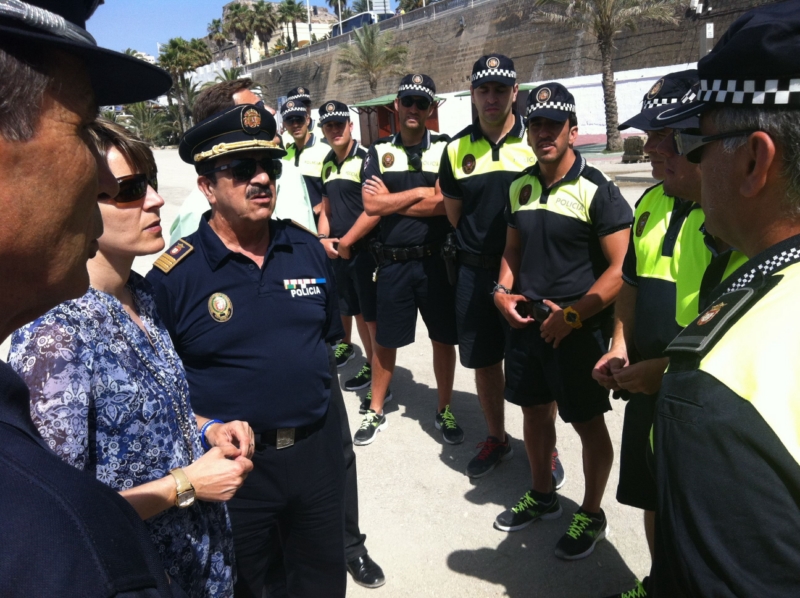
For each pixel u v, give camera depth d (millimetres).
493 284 3254
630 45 23484
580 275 2707
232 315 1875
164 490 1333
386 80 33094
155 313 1594
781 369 800
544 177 2746
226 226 1920
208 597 1550
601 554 2736
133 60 756
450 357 3846
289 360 1899
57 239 705
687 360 914
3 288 694
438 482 3391
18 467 627
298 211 3174
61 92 684
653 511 2137
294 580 2170
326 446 2029
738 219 988
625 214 2545
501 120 3154
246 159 1844
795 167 886
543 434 2877
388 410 4285
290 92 5152
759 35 876
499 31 28781
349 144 4512
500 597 2535
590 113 24359
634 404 2080
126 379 1313
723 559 792
